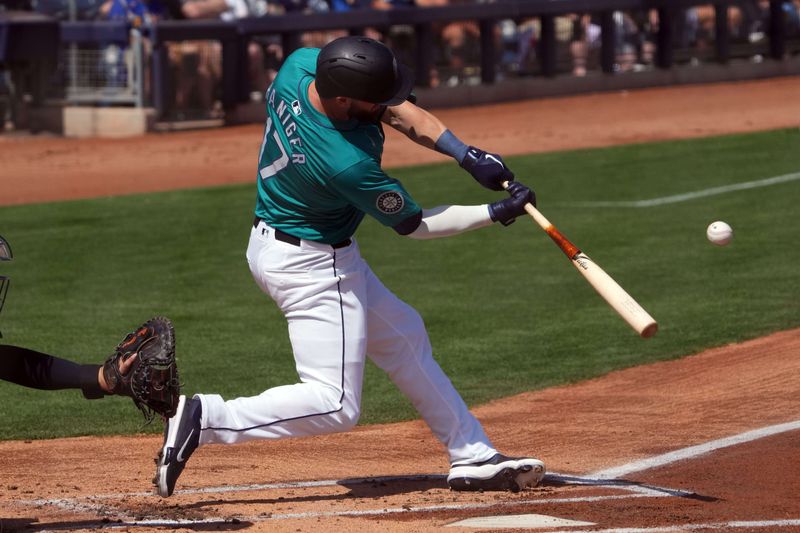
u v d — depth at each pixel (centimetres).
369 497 1761
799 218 4572
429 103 8500
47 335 3209
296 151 1580
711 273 3756
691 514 1606
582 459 1995
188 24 7669
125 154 6912
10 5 7881
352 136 1570
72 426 2417
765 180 5416
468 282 3809
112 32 7581
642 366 2773
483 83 8819
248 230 4766
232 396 2602
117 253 4388
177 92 7819
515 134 7356
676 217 4700
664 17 9431
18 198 5644
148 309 3534
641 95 9038
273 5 8262
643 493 1734
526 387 2634
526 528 1542
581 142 6969
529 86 9000
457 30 8738
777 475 1812
